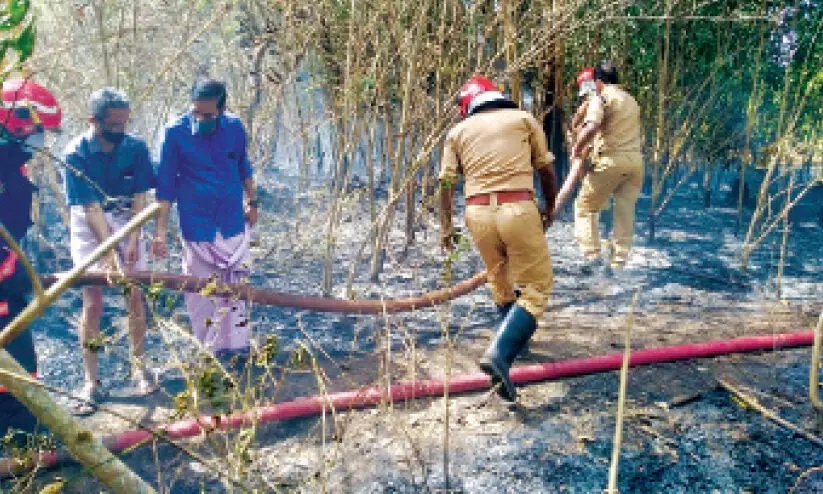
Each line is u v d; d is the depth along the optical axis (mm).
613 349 3482
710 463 2404
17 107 2238
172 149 3066
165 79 5121
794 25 5309
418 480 2365
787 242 5758
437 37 4410
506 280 3299
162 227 3092
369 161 4777
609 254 5445
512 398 2795
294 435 2672
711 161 7109
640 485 2295
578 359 3312
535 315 2896
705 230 6344
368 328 3891
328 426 2734
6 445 2096
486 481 2346
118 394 3043
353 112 4348
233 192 3254
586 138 4613
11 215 2330
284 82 4836
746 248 4934
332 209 4535
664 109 6121
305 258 5227
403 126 4340
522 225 2920
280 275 4855
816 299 4266
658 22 5379
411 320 4004
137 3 4535
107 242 990
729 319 3898
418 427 2721
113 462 1253
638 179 4812
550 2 4766
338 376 3229
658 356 3232
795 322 3807
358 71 4180
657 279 4770
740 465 2385
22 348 2416
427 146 4344
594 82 4812
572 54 6055
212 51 5785
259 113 5508
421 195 5191
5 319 2361
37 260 4793
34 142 2328
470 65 4660
